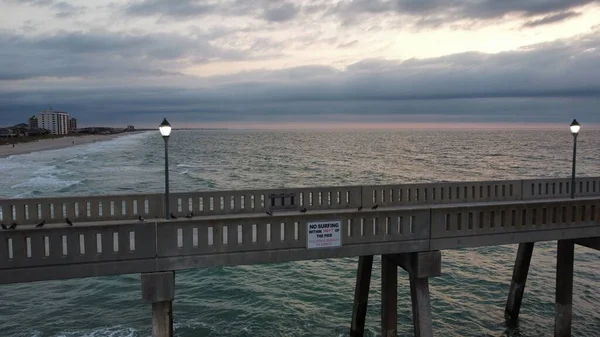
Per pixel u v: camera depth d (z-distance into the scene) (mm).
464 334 20109
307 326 20594
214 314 21781
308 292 25016
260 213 16953
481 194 19266
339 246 13070
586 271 28688
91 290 24609
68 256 11445
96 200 15656
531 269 29344
